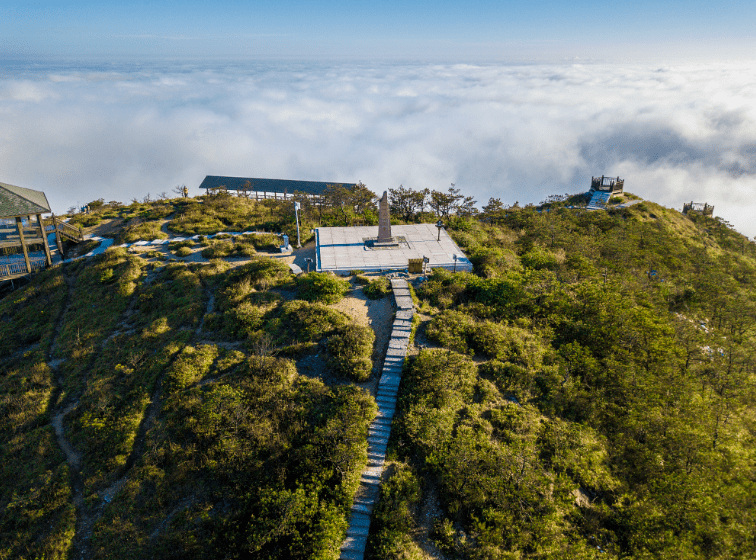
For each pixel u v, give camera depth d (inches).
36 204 1299.2
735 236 2261.3
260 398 683.4
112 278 1175.6
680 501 531.5
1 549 553.0
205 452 608.4
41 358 930.1
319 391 692.7
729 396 765.9
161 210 1756.9
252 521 516.4
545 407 682.8
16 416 756.0
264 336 846.5
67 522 569.0
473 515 514.6
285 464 584.4
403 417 649.6
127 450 649.0
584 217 1893.5
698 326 1047.6
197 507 550.9
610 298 936.9
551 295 962.7
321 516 519.5
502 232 1654.8
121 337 939.3
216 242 1385.3
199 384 752.3
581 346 834.2
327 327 855.1
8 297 1221.1
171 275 1154.0
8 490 633.0
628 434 651.5
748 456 623.5
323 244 1311.5
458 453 567.2
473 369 741.9
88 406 751.1
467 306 963.3
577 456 596.4
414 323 874.8
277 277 1100.5
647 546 491.5
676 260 1552.7
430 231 1425.9
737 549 483.5
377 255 1224.2
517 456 568.7
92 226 1680.6
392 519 514.9
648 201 2327.8
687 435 623.2
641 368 769.6
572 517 529.3
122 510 564.7
